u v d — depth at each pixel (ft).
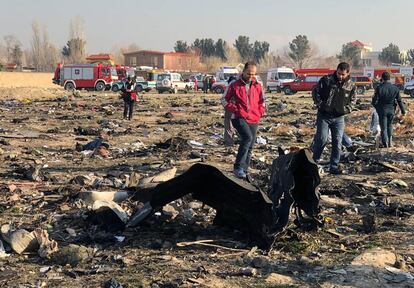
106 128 66.85
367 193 30.27
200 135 61.00
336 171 36.19
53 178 33.60
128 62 416.46
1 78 219.41
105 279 17.75
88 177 32.45
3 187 30.58
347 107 35.24
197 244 21.12
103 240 21.56
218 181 21.52
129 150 47.70
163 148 47.75
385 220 24.89
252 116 33.01
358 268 18.58
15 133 59.62
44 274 18.22
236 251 20.44
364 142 52.16
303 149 21.58
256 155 44.19
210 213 25.23
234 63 414.82
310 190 22.02
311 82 180.86
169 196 22.30
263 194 20.48
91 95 154.92
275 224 20.86
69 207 26.20
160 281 17.47
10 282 17.47
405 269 18.75
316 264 19.11
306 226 22.80
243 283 17.42
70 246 19.83
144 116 86.22
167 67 408.46
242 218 21.53
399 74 222.48
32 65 412.57
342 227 23.67
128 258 19.74
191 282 17.35
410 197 29.84
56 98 133.69
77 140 55.52
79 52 396.57
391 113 47.78
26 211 26.09
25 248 20.36
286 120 80.23
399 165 38.88
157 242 21.20
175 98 141.69
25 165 39.14
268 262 19.13
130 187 28.73
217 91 182.60
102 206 23.45
